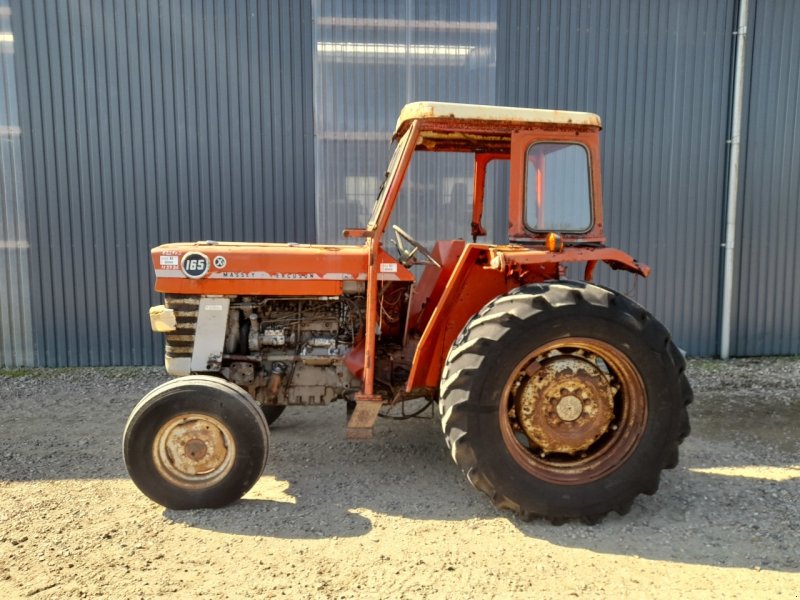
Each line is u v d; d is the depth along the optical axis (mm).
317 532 2748
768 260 6738
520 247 3123
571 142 3121
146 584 2322
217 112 6066
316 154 6148
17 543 2629
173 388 2900
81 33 5891
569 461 2982
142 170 6090
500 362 2779
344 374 3494
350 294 3467
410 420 4426
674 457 2922
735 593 2291
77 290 6180
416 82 6141
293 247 3568
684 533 2768
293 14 5992
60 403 4934
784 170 6641
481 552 2592
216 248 3410
